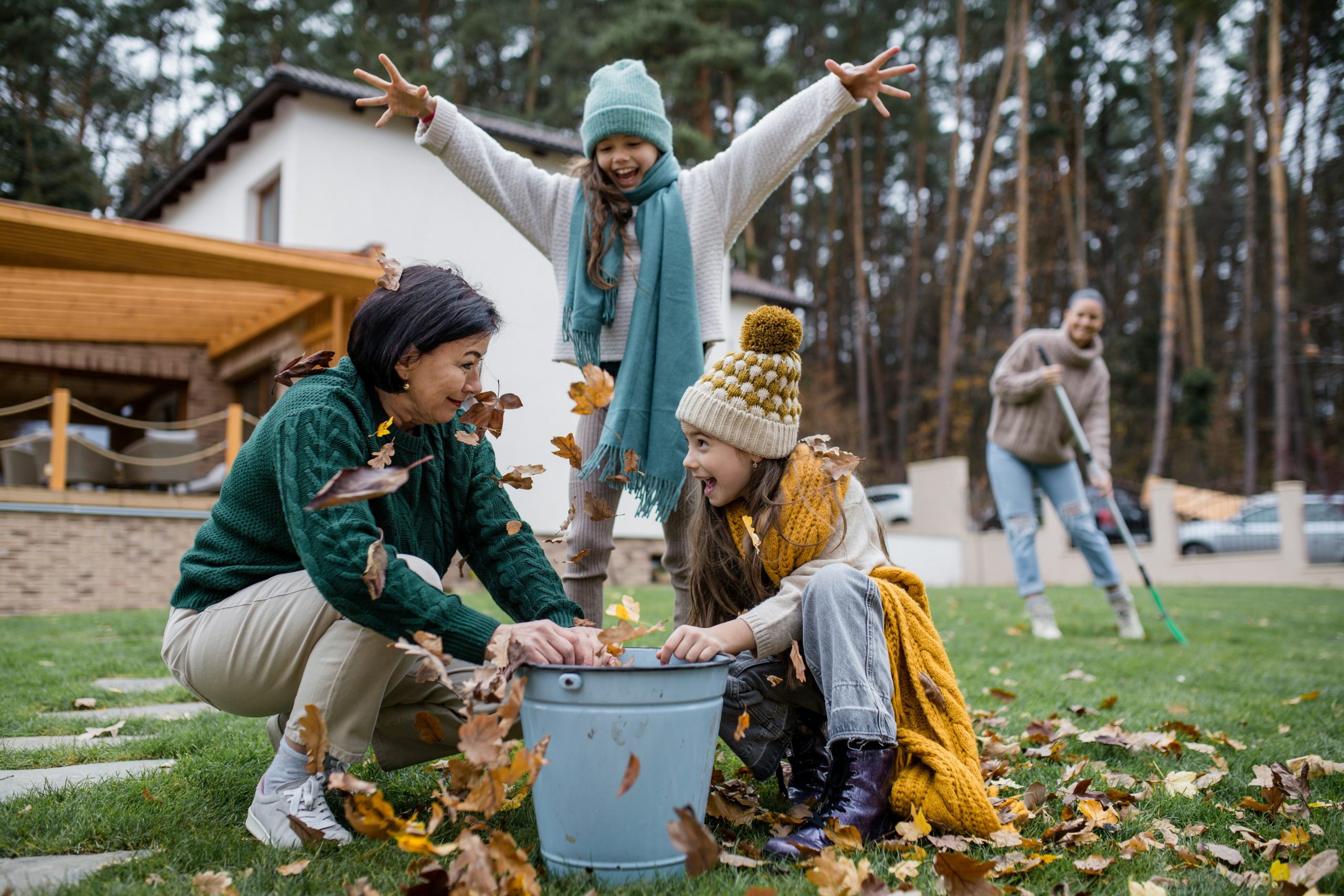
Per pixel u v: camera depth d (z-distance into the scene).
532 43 20.92
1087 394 4.88
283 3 18.72
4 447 8.02
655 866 1.41
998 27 24.45
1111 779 2.01
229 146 11.16
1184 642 4.68
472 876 1.20
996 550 13.83
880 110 2.37
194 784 1.86
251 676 1.61
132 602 7.65
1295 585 11.53
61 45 19.50
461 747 1.30
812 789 1.86
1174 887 1.41
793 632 1.67
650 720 1.37
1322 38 23.22
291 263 7.84
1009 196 24.94
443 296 1.61
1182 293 26.55
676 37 18.92
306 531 1.46
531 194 2.44
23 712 2.73
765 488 1.75
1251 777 2.07
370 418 1.65
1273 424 24.58
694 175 2.42
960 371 26.44
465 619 1.46
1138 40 24.92
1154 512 13.18
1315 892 1.33
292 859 1.45
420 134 2.36
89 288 8.66
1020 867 1.46
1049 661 3.92
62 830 1.57
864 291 24.28
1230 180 27.94
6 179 17.92
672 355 2.23
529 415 9.97
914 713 1.65
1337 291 25.34
